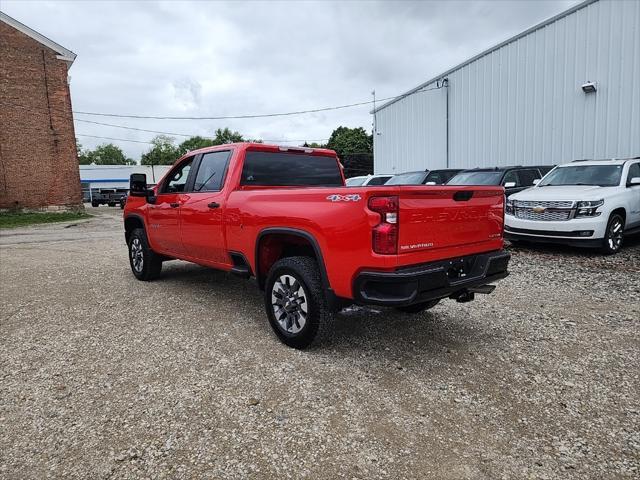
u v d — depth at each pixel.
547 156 13.66
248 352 3.99
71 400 3.19
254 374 3.55
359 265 3.39
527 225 8.45
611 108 11.98
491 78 15.30
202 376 3.53
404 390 3.28
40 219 21.98
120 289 6.35
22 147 24.78
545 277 6.58
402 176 13.82
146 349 4.09
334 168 5.79
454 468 2.44
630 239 9.96
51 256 9.73
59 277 7.29
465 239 3.83
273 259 4.48
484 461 2.49
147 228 6.45
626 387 3.28
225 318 4.96
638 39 11.28
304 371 3.60
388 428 2.81
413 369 3.62
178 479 2.37
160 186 6.21
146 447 2.64
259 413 2.99
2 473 2.42
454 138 17.14
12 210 24.69
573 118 12.86
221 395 3.23
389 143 21.28
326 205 3.62
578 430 2.77
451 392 3.25
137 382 3.44
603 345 4.05
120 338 4.38
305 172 5.47
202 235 5.21
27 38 24.50
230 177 4.86
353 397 3.19
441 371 3.58
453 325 4.64
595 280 6.33
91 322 4.88
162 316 5.05
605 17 11.88
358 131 71.25
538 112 13.80
